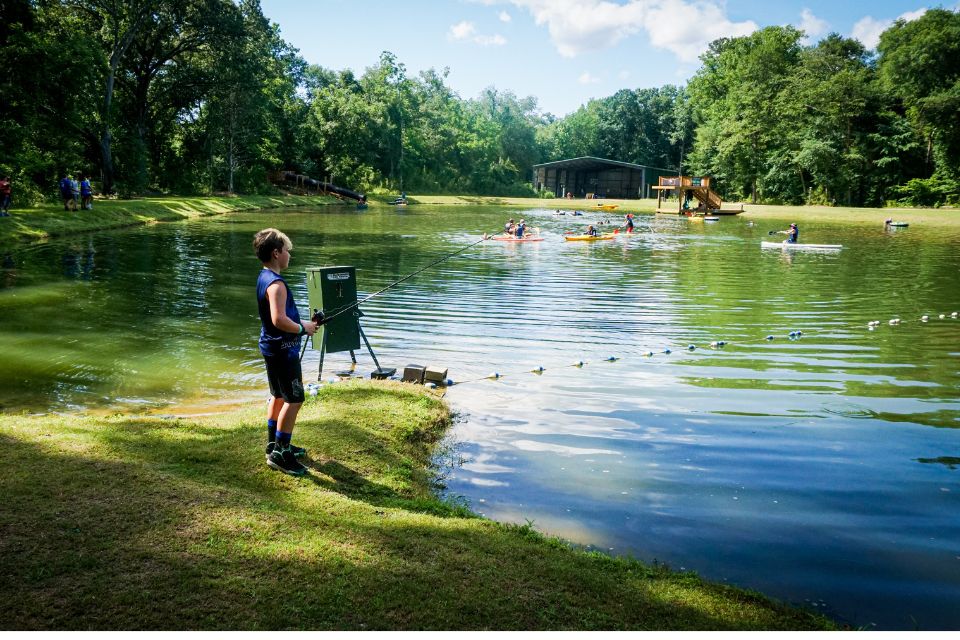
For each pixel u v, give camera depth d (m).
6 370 7.99
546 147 109.44
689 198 57.28
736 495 5.04
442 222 39.53
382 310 12.67
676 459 5.75
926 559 4.12
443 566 3.54
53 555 3.28
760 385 8.05
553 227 38.03
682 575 3.76
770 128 64.94
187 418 6.01
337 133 68.88
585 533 4.40
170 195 49.53
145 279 15.48
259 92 55.25
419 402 6.90
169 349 9.17
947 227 39.81
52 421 5.59
